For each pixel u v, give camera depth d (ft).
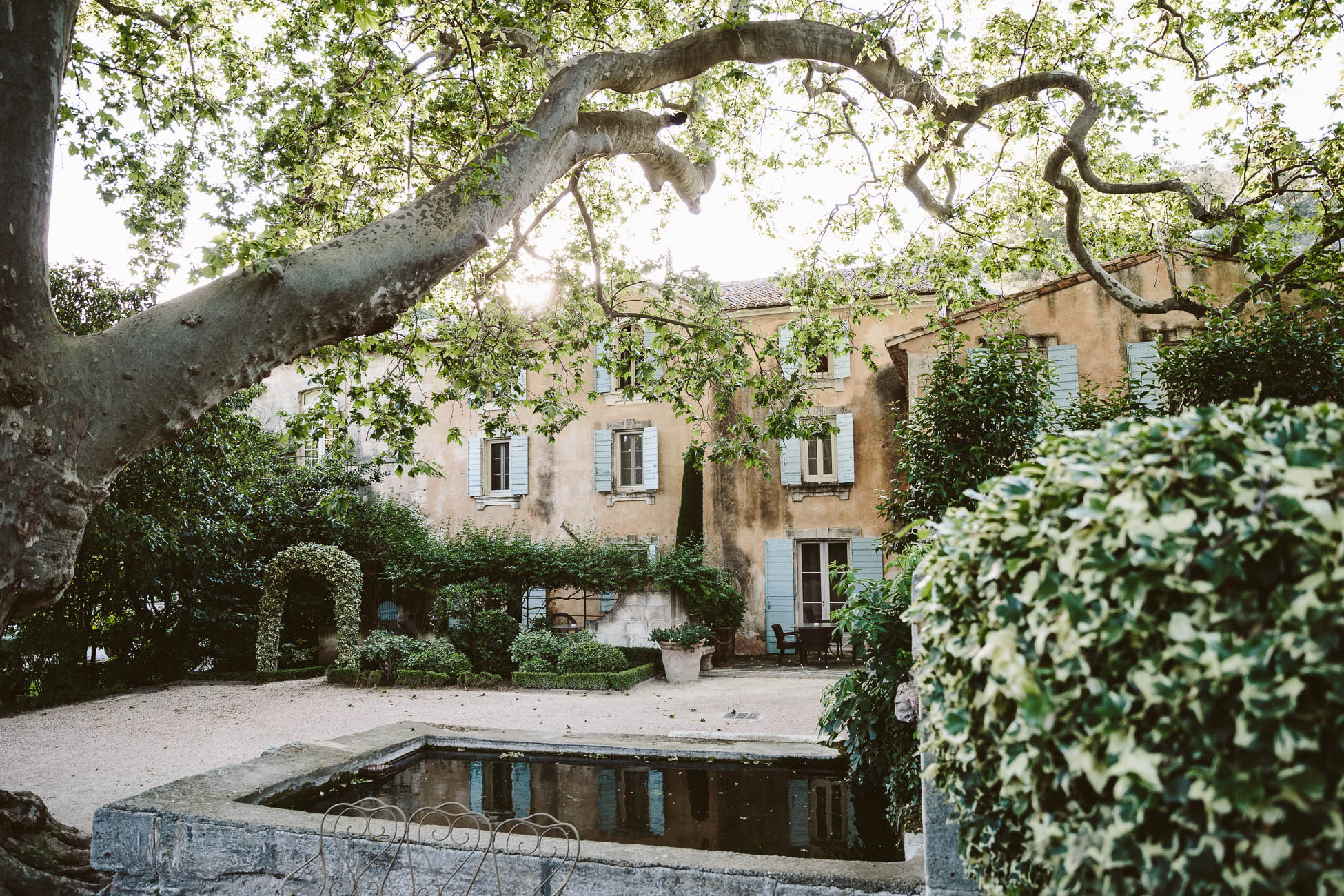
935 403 28.84
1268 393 24.61
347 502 27.71
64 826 15.08
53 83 13.51
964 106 27.09
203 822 12.66
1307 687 4.67
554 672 44.29
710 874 10.36
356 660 47.96
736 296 63.46
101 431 13.25
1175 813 4.96
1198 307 28.63
